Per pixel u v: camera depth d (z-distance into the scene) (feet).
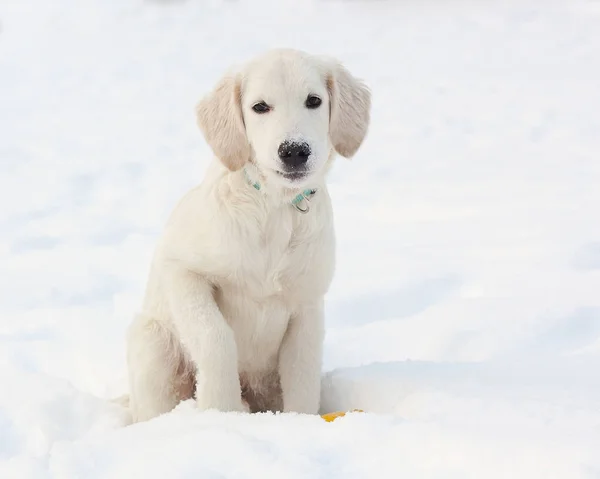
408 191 38.86
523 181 39.83
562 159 44.42
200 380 15.46
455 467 10.52
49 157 49.01
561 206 34.63
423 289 25.07
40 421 16.06
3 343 22.20
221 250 15.60
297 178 14.87
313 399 16.28
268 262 15.88
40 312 24.81
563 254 27.61
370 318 23.43
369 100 16.93
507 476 10.12
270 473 10.67
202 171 44.21
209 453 11.34
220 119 16.07
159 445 11.90
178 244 16.05
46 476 11.43
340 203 37.17
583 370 16.06
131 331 17.53
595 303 22.65
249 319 16.48
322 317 16.72
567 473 9.87
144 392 16.93
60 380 18.25
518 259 27.45
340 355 20.68
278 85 15.31
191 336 15.60
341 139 16.42
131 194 39.96
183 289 15.79
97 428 16.39
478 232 31.24
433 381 15.25
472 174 41.91
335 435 11.71
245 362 17.17
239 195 15.72
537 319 21.59
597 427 11.45
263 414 13.83
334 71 16.34
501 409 12.89
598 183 38.70
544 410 12.59
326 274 16.39
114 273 28.53
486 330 21.13
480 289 24.81
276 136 14.82
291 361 16.46
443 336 20.89
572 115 55.67
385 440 11.41
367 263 27.84
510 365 16.65
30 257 30.58
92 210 37.35
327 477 10.57
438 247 29.45
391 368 16.83
